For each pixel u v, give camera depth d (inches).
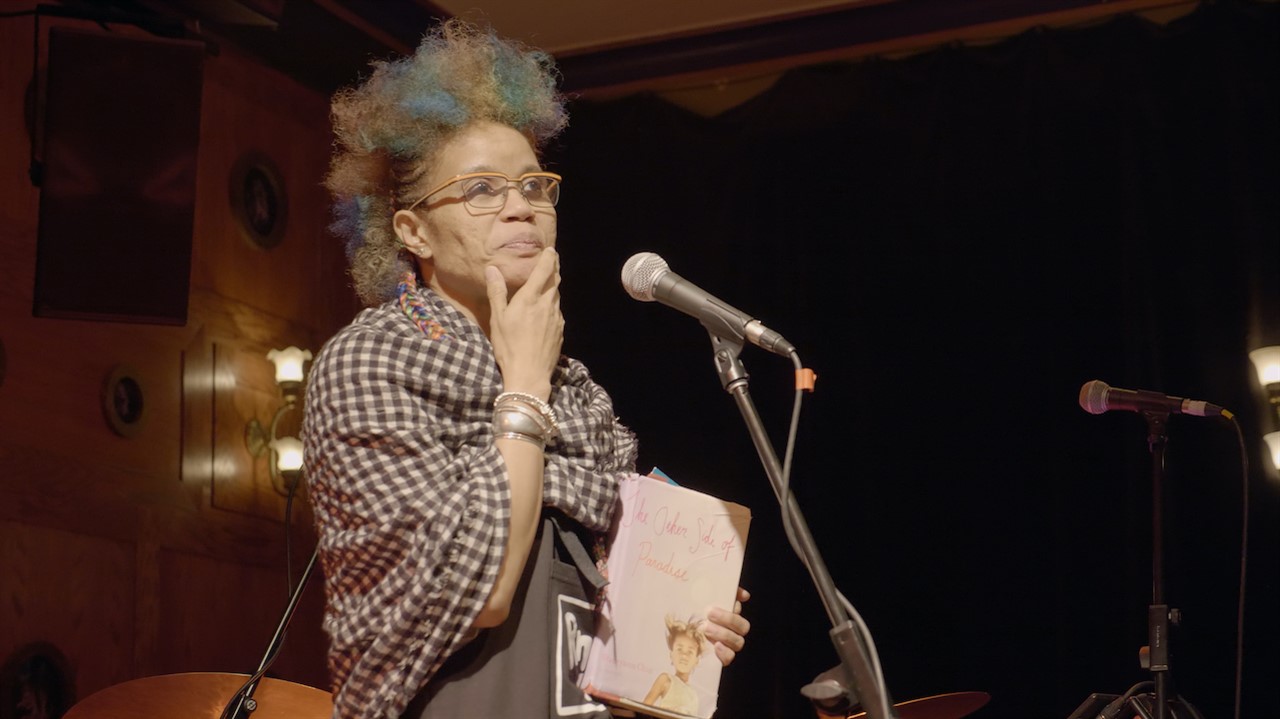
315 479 71.2
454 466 68.8
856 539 231.8
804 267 243.8
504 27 247.3
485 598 65.9
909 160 240.5
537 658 69.3
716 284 249.1
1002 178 233.8
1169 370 217.5
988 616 221.5
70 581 179.8
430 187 78.0
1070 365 224.5
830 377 239.3
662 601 73.9
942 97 239.6
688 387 249.4
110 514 187.3
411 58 83.7
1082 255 226.7
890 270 238.7
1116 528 216.8
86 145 174.9
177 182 176.7
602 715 71.9
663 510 75.4
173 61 179.2
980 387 229.6
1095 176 227.9
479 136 78.4
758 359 244.5
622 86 261.1
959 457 228.7
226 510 207.8
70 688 176.9
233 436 211.8
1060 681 213.8
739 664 233.0
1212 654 205.0
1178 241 221.0
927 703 137.3
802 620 232.2
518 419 69.9
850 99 246.4
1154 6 232.4
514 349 72.2
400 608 65.6
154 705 111.3
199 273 211.6
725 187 252.1
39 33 189.9
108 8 187.0
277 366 221.1
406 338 72.2
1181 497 211.9
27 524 175.3
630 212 256.8
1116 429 220.1
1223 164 221.1
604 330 255.1
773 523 237.9
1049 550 220.4
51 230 172.2
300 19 223.5
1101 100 229.8
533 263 76.3
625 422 250.5
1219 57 224.1
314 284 236.2
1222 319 216.1
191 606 198.7
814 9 243.1
